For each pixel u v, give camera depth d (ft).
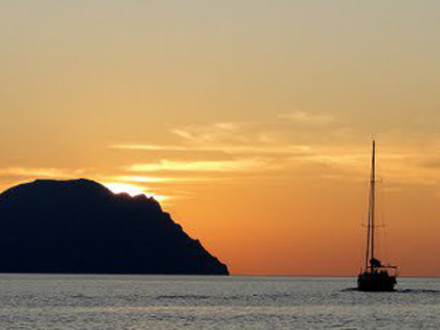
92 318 444.55
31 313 478.18
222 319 444.14
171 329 389.19
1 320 430.20
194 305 566.36
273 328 399.03
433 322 435.12
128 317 452.35
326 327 405.39
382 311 510.58
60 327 395.34
